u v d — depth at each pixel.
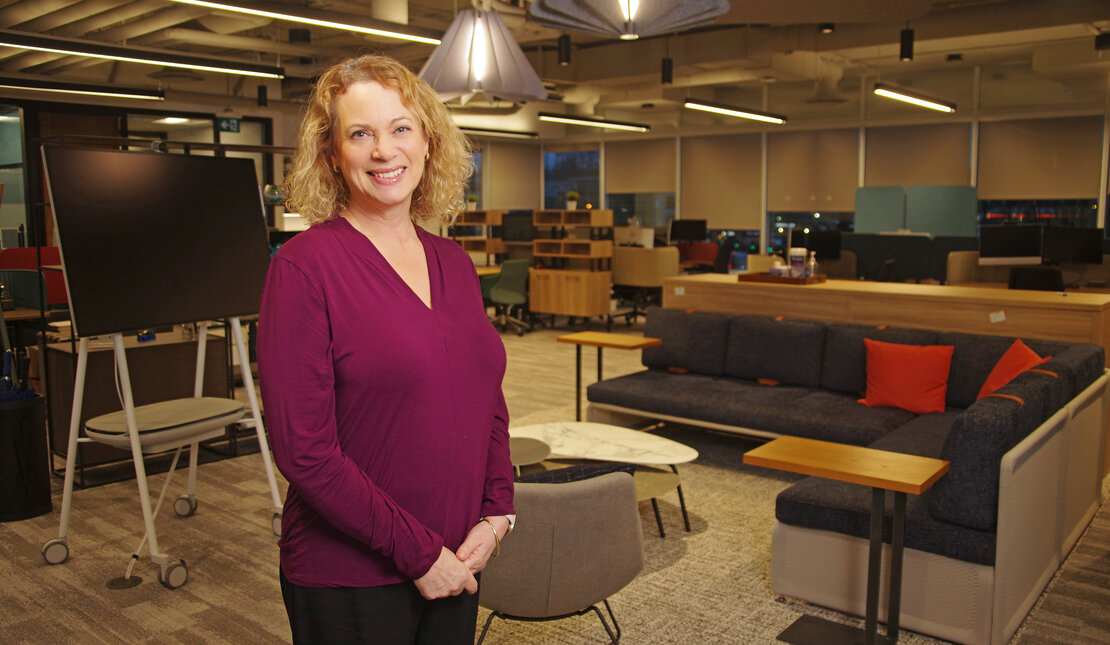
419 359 1.33
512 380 7.52
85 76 10.62
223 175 3.99
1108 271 8.09
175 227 3.73
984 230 7.97
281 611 3.19
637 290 11.09
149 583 3.42
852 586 3.08
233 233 3.97
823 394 4.98
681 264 12.64
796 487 3.29
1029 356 3.96
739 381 5.39
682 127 14.32
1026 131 11.37
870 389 4.72
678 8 3.48
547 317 11.99
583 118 12.48
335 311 1.29
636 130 14.23
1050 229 7.84
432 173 1.53
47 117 11.55
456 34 4.59
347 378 1.31
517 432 4.27
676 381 5.39
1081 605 3.17
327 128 1.40
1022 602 3.03
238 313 3.92
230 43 8.87
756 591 3.32
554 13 3.43
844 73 12.13
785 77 11.27
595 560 2.44
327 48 9.48
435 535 1.36
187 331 5.37
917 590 2.96
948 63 11.43
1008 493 2.79
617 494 2.46
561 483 2.38
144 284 3.56
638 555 2.57
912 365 4.57
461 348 1.42
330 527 1.34
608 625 3.02
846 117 12.71
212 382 5.29
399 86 1.39
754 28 9.47
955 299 5.07
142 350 4.95
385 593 1.36
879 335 4.89
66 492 3.60
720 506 4.26
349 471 1.27
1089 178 10.96
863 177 12.73
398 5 8.02
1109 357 4.86
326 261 1.30
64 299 7.38
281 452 1.25
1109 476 4.63
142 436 3.43
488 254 11.92
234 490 4.59
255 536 3.93
